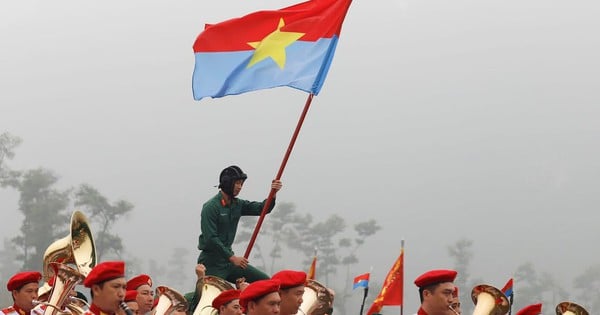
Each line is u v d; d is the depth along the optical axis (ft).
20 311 35.96
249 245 43.75
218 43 48.47
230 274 44.09
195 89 48.06
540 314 43.42
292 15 49.11
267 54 48.70
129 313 32.07
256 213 44.62
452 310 36.27
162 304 39.34
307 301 39.50
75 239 39.14
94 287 32.07
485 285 43.04
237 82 48.24
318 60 48.55
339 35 49.01
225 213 43.52
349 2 49.26
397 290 60.95
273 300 32.89
